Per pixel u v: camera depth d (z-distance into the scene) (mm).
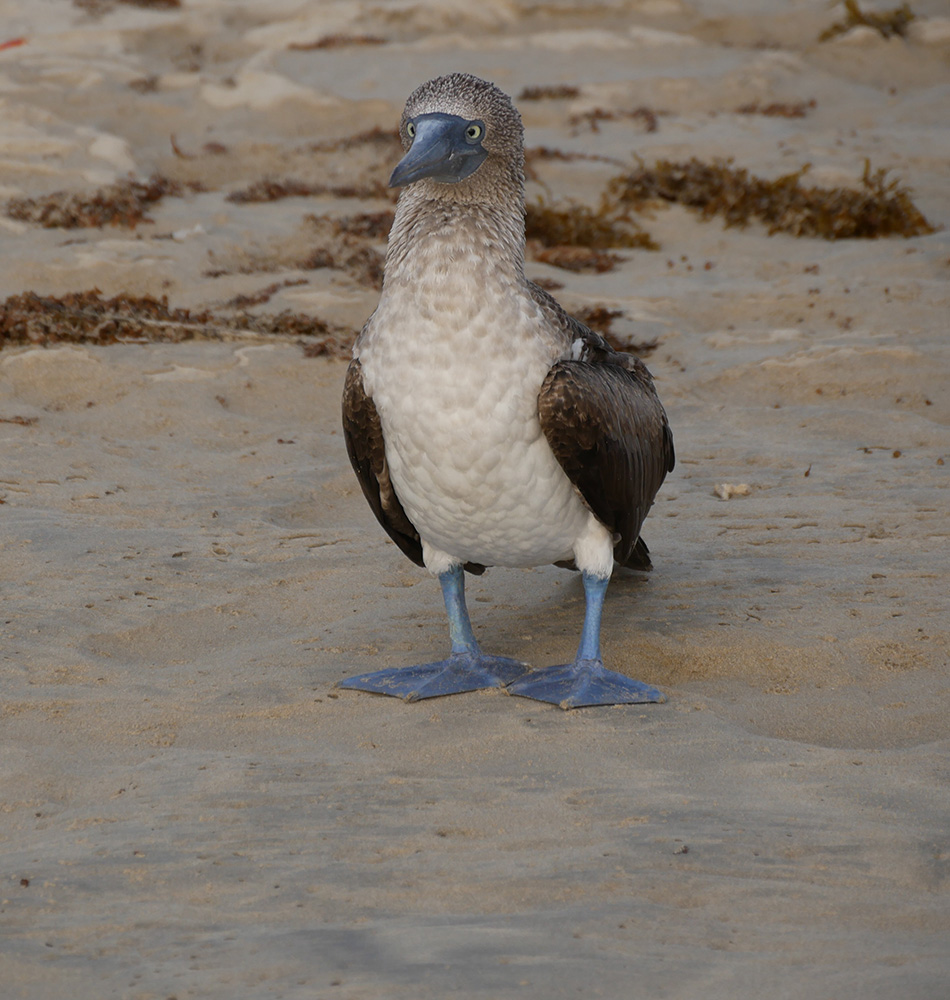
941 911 5449
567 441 7793
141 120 32219
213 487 13031
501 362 7633
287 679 8641
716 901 5562
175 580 10508
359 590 10398
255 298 19562
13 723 7871
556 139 32125
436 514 8172
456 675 8484
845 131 33125
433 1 41031
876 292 19906
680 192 26547
